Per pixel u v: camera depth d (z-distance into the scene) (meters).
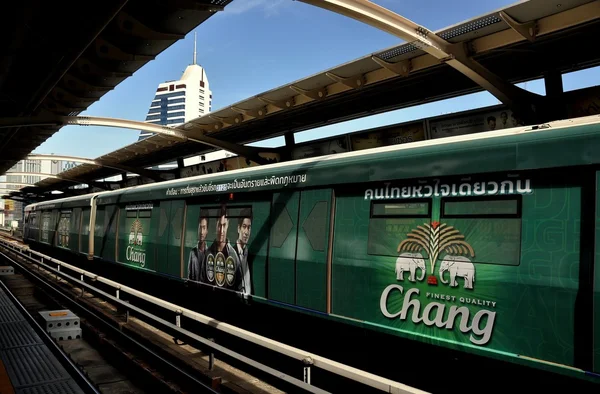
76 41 8.65
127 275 14.53
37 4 7.40
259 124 14.87
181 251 10.84
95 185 33.09
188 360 7.50
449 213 5.54
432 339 5.50
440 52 7.95
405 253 5.93
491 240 5.10
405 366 6.16
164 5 7.55
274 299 7.93
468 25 7.55
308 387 5.02
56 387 5.56
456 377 5.58
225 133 16.61
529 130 4.97
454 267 5.37
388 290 6.08
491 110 10.40
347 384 6.71
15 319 8.89
